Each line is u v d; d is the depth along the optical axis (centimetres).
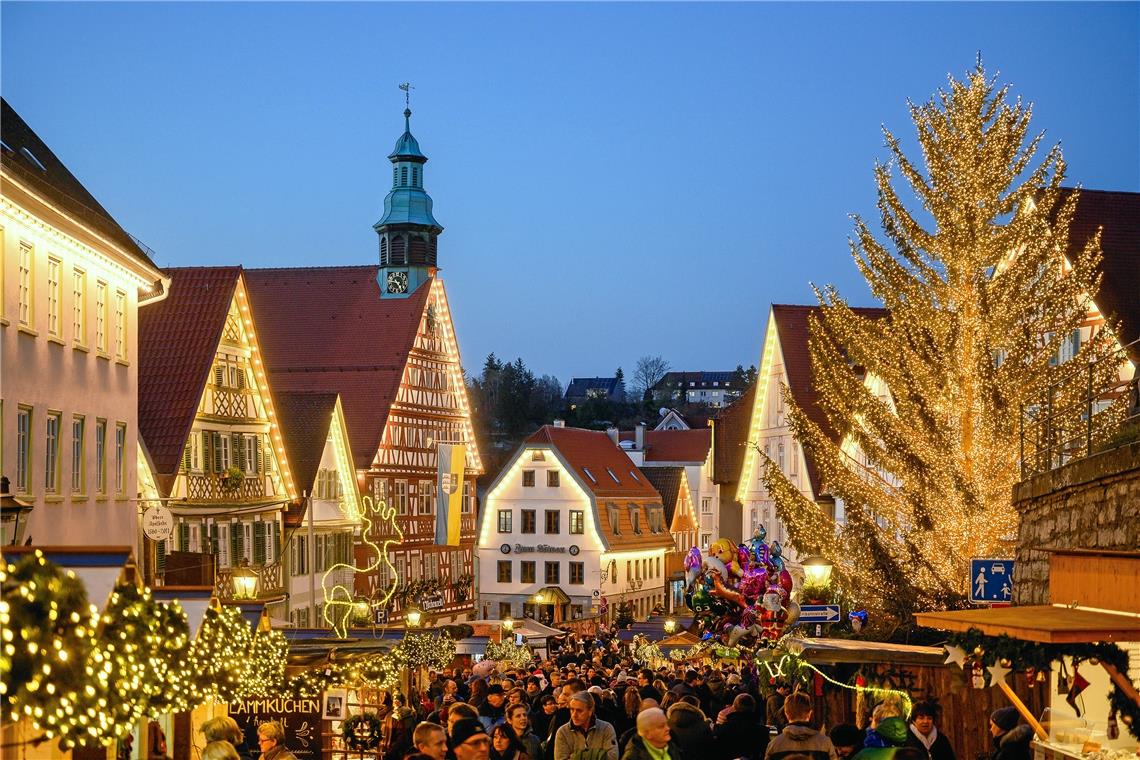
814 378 3678
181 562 4347
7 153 3183
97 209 3919
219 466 5338
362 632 3559
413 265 9144
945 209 3459
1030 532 2097
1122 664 1231
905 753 1051
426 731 1017
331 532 6700
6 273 3083
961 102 3494
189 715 1975
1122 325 3538
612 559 9762
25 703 1009
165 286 4209
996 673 1313
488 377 18238
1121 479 1617
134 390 4016
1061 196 3919
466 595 9031
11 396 3116
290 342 8650
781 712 2191
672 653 4428
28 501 3219
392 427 8200
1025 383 3372
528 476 9750
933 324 3456
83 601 1077
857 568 3450
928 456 3428
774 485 3666
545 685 2531
